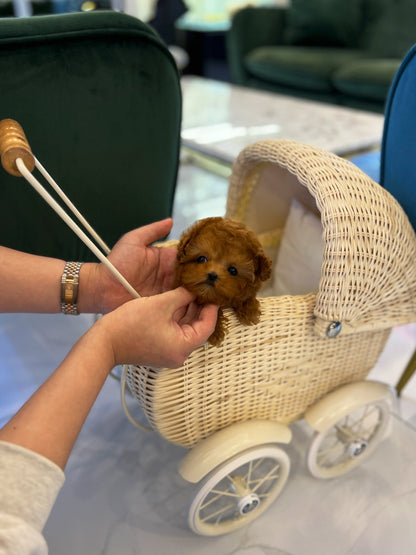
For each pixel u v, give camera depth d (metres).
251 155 0.88
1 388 1.19
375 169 1.83
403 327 1.41
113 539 0.87
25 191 0.92
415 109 0.83
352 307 0.73
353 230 0.69
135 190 1.07
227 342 0.69
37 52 0.80
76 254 1.08
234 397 0.77
